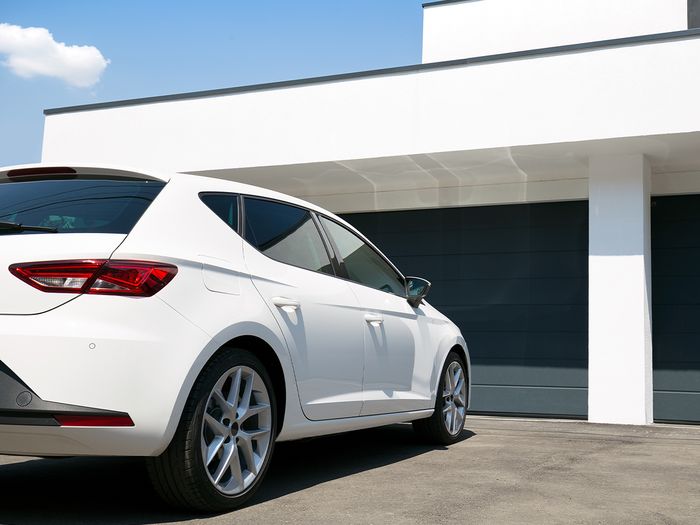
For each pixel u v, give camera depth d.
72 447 2.84
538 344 8.56
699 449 5.53
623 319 7.65
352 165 8.49
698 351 8.06
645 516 3.28
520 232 8.81
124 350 2.85
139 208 3.22
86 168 3.51
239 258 3.51
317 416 3.84
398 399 4.64
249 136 8.70
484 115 7.74
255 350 3.55
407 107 8.05
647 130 7.14
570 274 8.54
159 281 3.00
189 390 3.00
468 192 9.08
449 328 5.58
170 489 3.05
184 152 8.96
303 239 4.11
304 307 3.78
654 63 7.17
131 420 2.83
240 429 3.32
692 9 10.88
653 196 8.46
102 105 9.36
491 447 5.40
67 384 2.76
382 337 4.50
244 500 3.30
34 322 2.81
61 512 3.20
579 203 8.59
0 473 4.14
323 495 3.60
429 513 3.23
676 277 8.26
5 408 2.73
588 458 4.94
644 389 7.50
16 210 3.27
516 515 3.22
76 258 2.88
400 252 9.36
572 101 7.42
